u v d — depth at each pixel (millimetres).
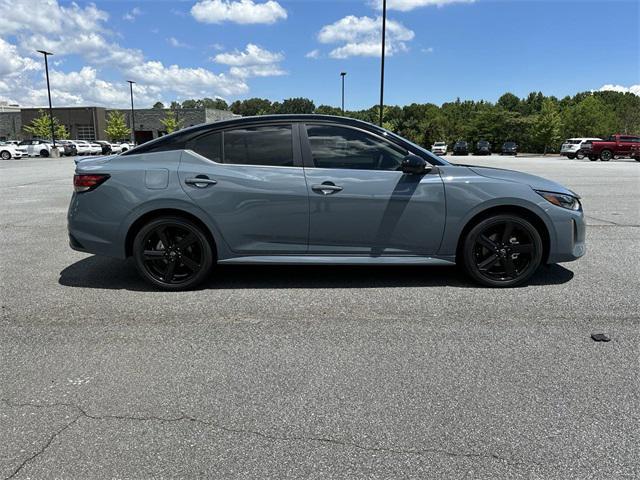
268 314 3854
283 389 2740
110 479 2041
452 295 4281
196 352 3193
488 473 2072
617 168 23875
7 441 2283
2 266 5301
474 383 2795
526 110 97875
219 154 4367
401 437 2314
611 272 4973
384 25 23453
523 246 4406
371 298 4215
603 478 2037
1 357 3125
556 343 3305
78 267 5266
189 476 2059
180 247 4375
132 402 2611
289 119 4402
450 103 104062
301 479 2041
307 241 4336
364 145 4367
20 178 17562
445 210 4297
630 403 2586
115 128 64312
